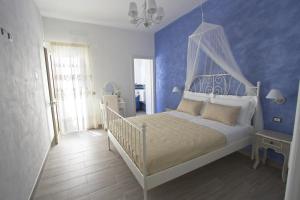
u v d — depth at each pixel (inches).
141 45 191.8
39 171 86.8
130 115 195.9
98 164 98.9
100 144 130.0
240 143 89.0
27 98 79.4
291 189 29.6
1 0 59.4
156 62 201.3
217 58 104.3
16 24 73.6
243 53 103.4
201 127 92.8
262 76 94.7
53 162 101.8
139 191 74.8
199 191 73.9
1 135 51.7
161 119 112.9
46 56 126.3
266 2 89.6
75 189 76.7
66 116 157.9
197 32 110.8
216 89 123.8
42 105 108.3
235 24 106.4
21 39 78.8
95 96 172.6
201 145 72.7
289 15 81.0
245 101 99.7
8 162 54.7
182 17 151.3
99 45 169.0
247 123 97.2
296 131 28.1
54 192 74.9
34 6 112.9
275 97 80.8
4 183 51.1
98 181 82.4
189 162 68.6
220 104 109.9
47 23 144.9
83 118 165.9
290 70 82.7
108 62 175.6
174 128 92.0
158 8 88.0
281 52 85.4
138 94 264.5
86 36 162.1
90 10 133.1
